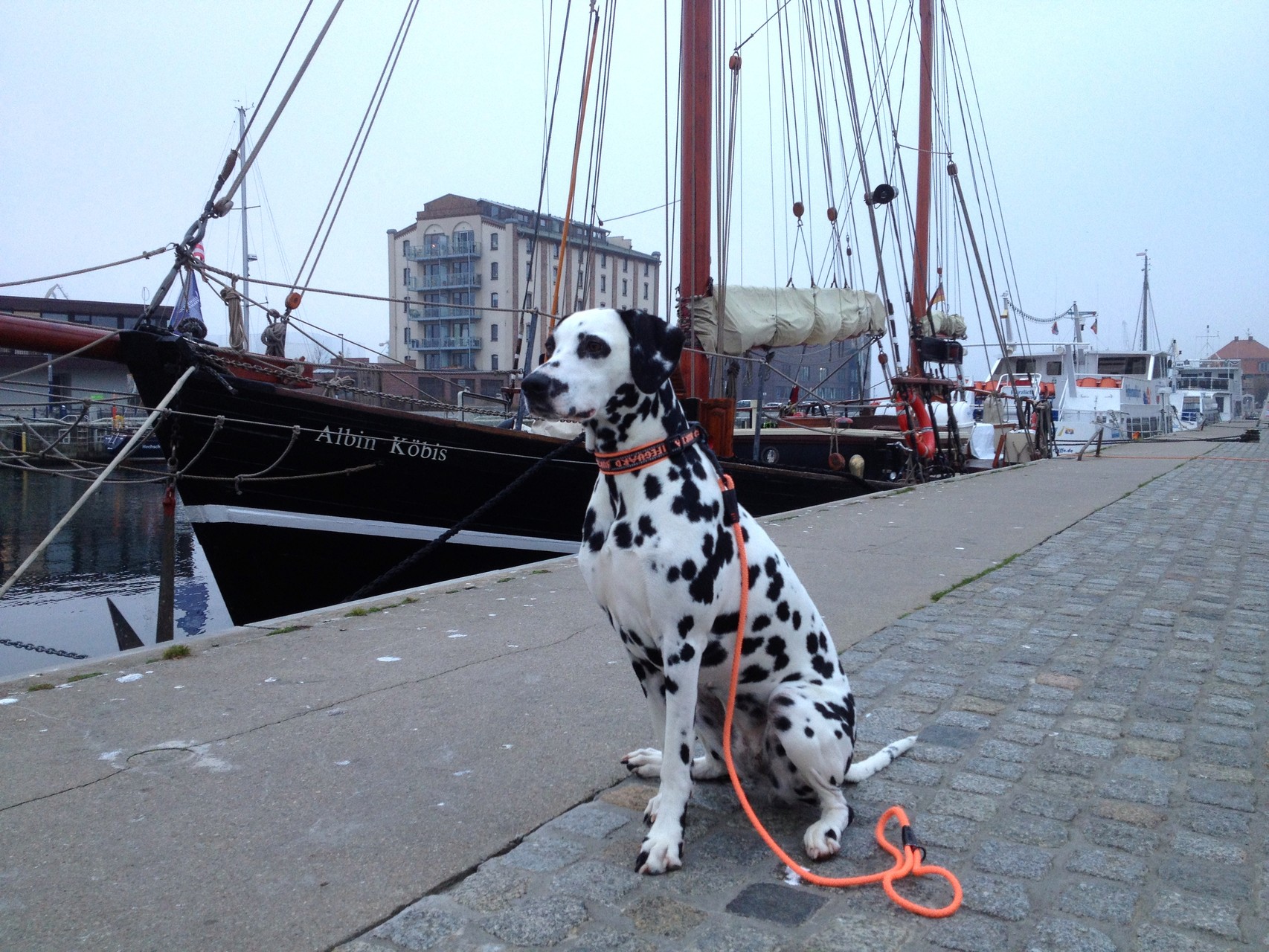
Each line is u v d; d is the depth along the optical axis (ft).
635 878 9.09
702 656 9.71
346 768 11.64
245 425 25.61
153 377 24.32
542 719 13.38
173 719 13.25
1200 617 19.71
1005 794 11.09
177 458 25.11
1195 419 167.02
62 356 23.95
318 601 28.58
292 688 14.69
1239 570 24.82
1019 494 42.98
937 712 14.01
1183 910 8.52
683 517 9.33
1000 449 69.05
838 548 27.89
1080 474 54.54
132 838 9.78
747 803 9.75
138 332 24.07
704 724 10.80
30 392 24.90
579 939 8.07
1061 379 102.58
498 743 12.49
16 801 10.61
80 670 15.31
